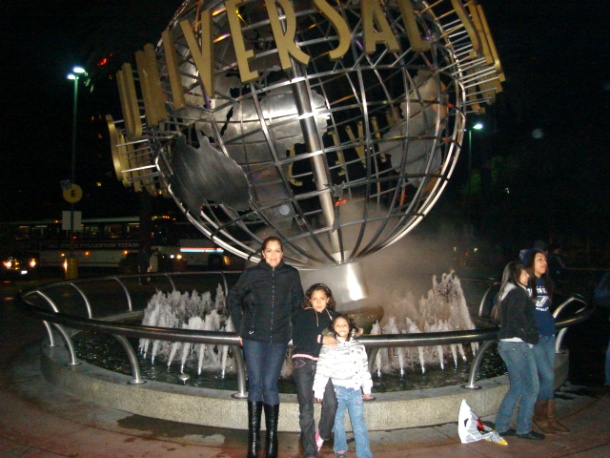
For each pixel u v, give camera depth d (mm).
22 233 31719
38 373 6281
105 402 5105
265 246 4105
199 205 5391
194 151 5004
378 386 5555
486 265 28328
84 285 18891
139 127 4918
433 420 4613
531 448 4172
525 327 4191
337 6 5113
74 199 17844
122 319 9547
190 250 29562
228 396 4660
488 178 31719
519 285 4281
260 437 4359
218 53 6188
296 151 18234
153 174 5875
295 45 4293
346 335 3834
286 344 4109
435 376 5965
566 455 4039
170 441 4305
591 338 8711
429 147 5961
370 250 5996
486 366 6430
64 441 4293
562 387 5805
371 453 3846
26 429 4547
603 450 4133
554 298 10414
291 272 4129
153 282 20078
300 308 4137
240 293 4078
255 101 4719
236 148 6625
